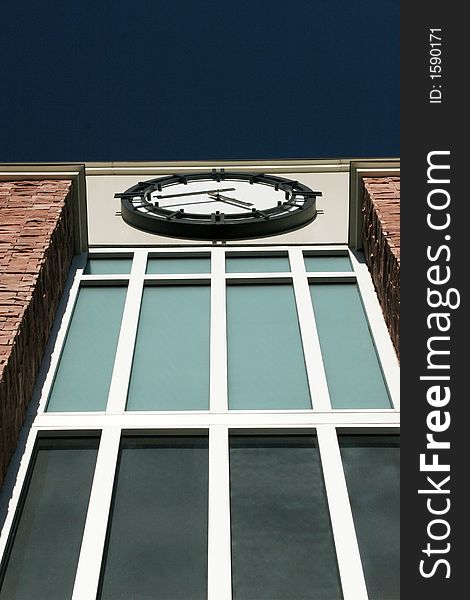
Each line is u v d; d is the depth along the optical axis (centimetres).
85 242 1463
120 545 917
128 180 1925
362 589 866
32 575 886
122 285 1375
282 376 1170
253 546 917
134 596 866
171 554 909
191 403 1121
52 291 1272
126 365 1177
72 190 1454
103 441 1036
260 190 1764
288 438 1059
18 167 1477
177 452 1035
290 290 1355
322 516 954
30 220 1320
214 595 859
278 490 986
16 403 1030
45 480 995
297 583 882
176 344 1234
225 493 970
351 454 1038
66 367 1191
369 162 1469
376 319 1274
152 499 971
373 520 948
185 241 1522
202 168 1952
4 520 930
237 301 1329
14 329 1046
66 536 927
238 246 1492
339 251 1467
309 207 1630
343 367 1194
